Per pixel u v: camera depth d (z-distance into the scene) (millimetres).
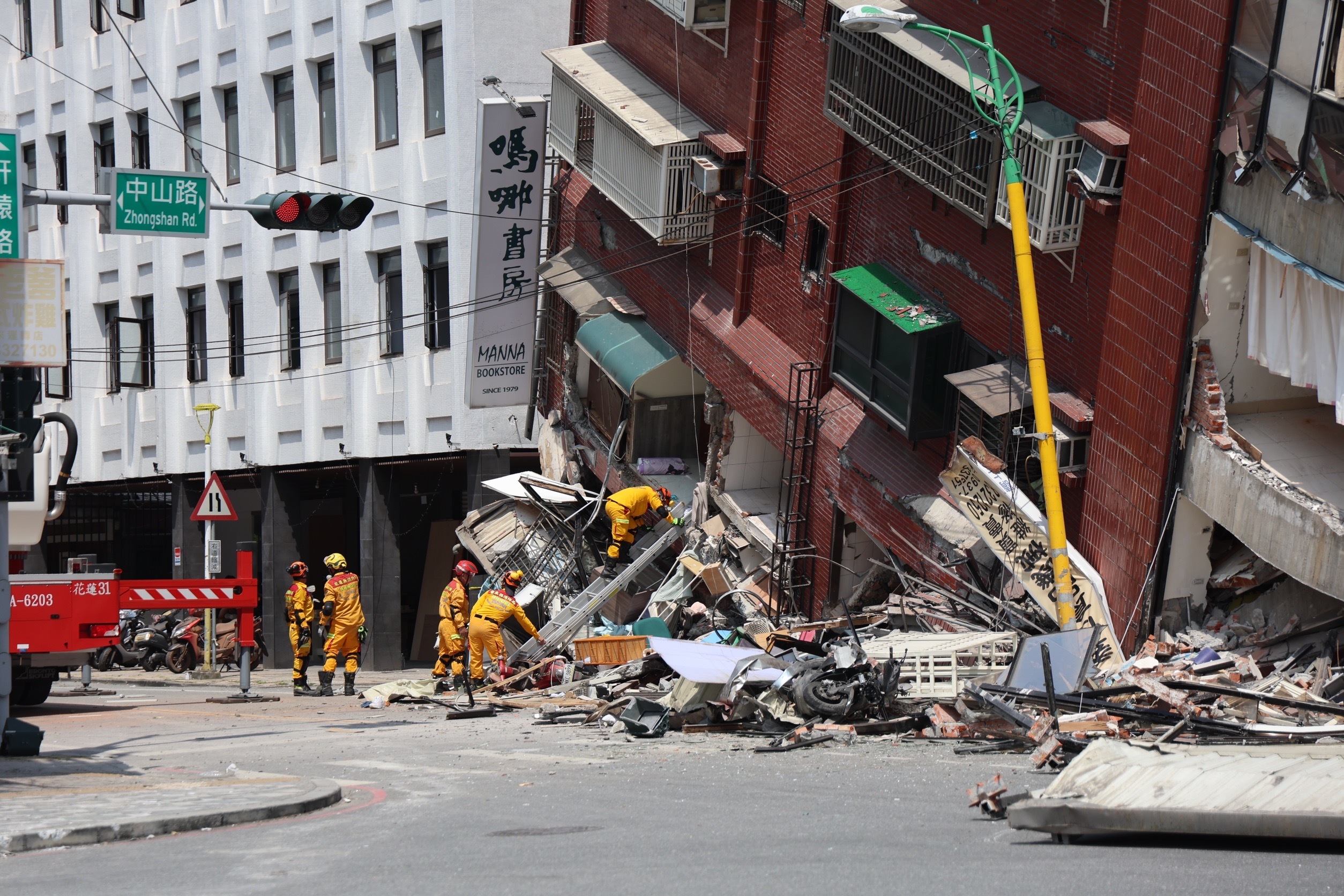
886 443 38438
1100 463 31672
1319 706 23172
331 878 12305
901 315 35656
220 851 14258
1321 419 30234
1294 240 26797
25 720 33062
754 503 44531
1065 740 19703
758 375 41938
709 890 10977
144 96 72000
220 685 49406
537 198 51531
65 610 34156
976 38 34281
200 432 69688
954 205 33844
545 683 38312
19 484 23953
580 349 50562
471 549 49281
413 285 59250
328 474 65625
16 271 22953
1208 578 30750
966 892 10594
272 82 65562
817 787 18594
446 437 58000
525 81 57250
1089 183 30688
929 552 36719
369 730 29844
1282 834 11914
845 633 33688
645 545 46344
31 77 79250
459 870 12492
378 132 61250
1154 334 29938
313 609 41281
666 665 34094
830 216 39188
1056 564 29234
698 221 43656
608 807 16984
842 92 37062
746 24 42000
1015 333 33875
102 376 76688
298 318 64812
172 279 70938
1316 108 25672
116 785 19562
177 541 71312
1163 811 12406
